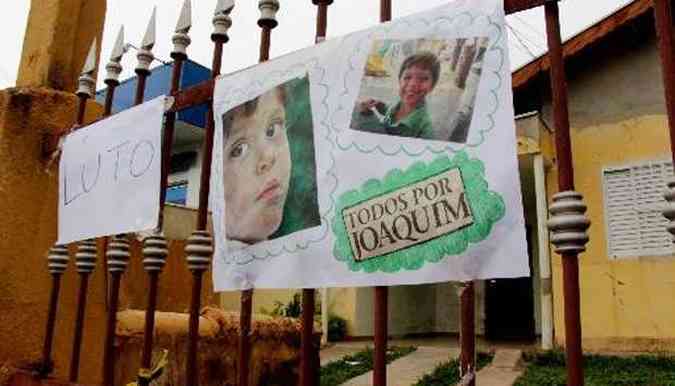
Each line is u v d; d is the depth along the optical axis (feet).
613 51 27.25
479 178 4.42
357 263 4.95
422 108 4.84
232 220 5.99
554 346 25.25
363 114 5.20
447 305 42.09
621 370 21.70
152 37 7.43
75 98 8.87
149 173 6.78
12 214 8.12
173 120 6.95
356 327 35.91
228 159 6.17
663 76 3.71
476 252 4.34
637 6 25.23
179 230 23.86
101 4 9.76
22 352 7.87
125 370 8.98
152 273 6.40
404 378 22.79
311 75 5.67
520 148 26.45
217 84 6.43
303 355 5.12
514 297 37.40
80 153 7.84
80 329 7.18
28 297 8.03
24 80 9.20
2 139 8.21
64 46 9.09
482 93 4.56
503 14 4.61
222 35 6.61
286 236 5.50
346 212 5.11
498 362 24.40
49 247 8.36
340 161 5.24
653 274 24.45
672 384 18.76
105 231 7.12
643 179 25.41
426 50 4.96
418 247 4.63
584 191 26.71
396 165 4.88
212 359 10.99
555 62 4.24
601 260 25.71
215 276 6.02
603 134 26.78
